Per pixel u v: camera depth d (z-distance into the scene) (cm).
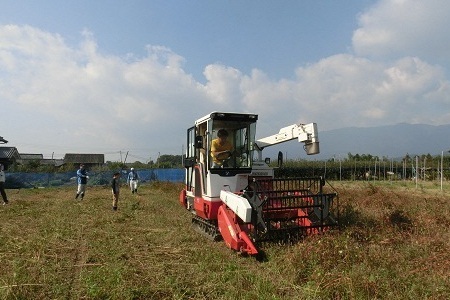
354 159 4150
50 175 3138
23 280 524
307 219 787
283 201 784
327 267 557
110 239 852
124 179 3384
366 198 1402
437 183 2638
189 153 1099
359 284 480
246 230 732
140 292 498
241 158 909
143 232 944
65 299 485
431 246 666
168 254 715
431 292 466
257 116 912
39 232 925
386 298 455
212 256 679
